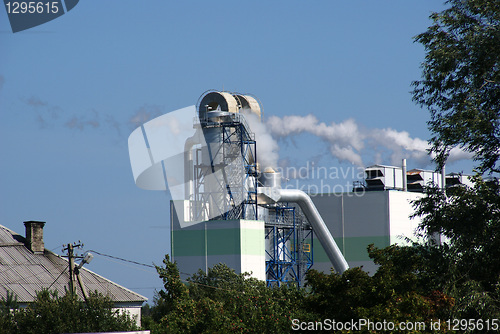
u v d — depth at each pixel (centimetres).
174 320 11119
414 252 8562
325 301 8419
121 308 11394
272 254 18500
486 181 8288
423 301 7412
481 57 8144
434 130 8350
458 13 8525
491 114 8056
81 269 11925
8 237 12200
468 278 7881
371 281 8219
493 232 8044
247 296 11412
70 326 9194
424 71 8500
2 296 10494
